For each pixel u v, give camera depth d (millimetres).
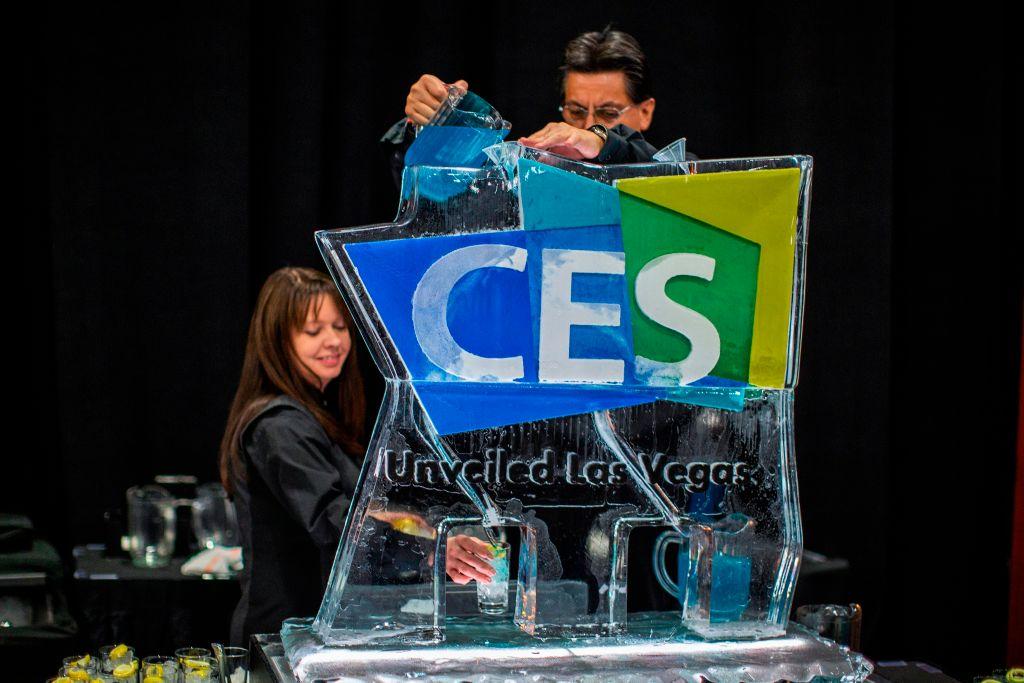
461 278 1093
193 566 2443
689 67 2832
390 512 1089
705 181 1110
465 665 1050
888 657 3027
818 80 2842
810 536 2973
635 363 1111
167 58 2748
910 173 2961
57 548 2766
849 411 2938
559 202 1101
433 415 1090
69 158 2744
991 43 2896
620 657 1080
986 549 3010
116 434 2795
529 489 1104
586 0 2770
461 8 2764
